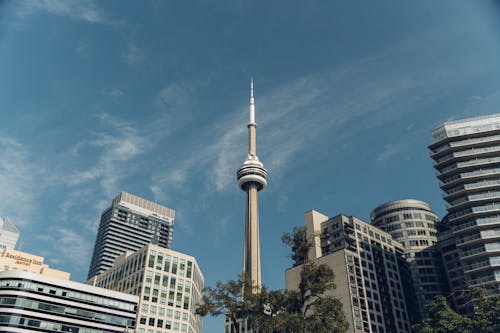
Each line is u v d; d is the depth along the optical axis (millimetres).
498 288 118062
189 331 139375
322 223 158000
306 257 66250
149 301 134875
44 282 119062
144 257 144375
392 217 178500
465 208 137250
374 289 138750
